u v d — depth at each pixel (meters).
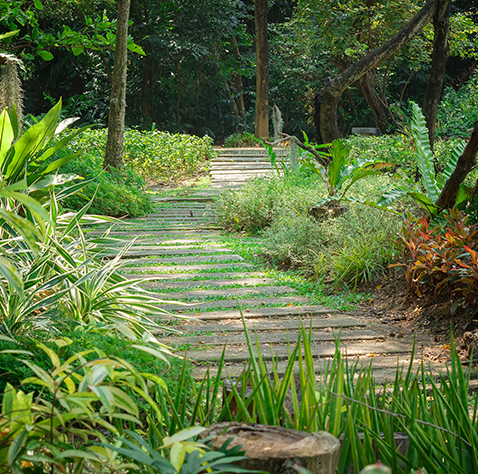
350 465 1.81
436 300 5.58
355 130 19.41
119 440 1.50
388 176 10.96
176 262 7.86
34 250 1.47
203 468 1.36
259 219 10.21
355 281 6.68
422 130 7.81
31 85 26.69
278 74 27.30
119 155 12.48
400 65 24.25
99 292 3.96
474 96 20.34
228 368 4.23
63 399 1.46
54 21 22.09
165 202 13.06
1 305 3.42
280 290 6.61
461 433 1.83
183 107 27.12
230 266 7.70
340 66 18.05
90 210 10.72
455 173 6.52
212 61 25.47
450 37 16.59
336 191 8.59
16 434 1.46
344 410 2.02
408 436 1.82
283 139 10.09
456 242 5.41
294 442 1.52
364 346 4.84
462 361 4.42
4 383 2.77
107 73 24.61
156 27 23.75
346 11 15.44
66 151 11.58
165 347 3.58
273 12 29.36
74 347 3.14
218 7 23.98
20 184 1.54
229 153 18.81
